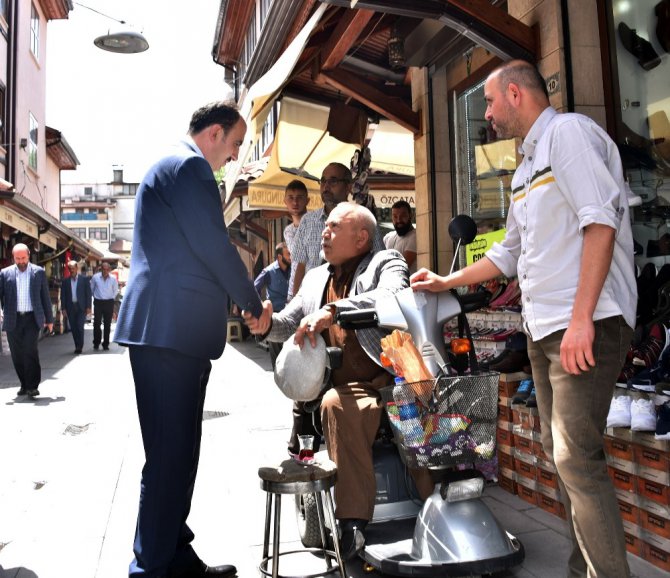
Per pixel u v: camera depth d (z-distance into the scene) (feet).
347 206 10.39
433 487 9.25
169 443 8.68
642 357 10.47
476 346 15.20
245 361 38.96
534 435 12.00
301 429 10.64
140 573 8.48
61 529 11.70
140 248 8.94
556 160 7.09
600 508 6.89
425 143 19.98
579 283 6.68
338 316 8.78
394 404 7.87
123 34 39.29
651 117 12.89
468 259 19.02
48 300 27.25
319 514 9.55
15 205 44.09
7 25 55.47
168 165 8.94
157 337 8.54
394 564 8.28
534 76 7.63
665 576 8.97
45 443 18.30
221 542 11.03
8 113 55.42
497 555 8.08
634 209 12.86
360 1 12.10
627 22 12.82
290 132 25.71
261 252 57.52
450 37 17.67
